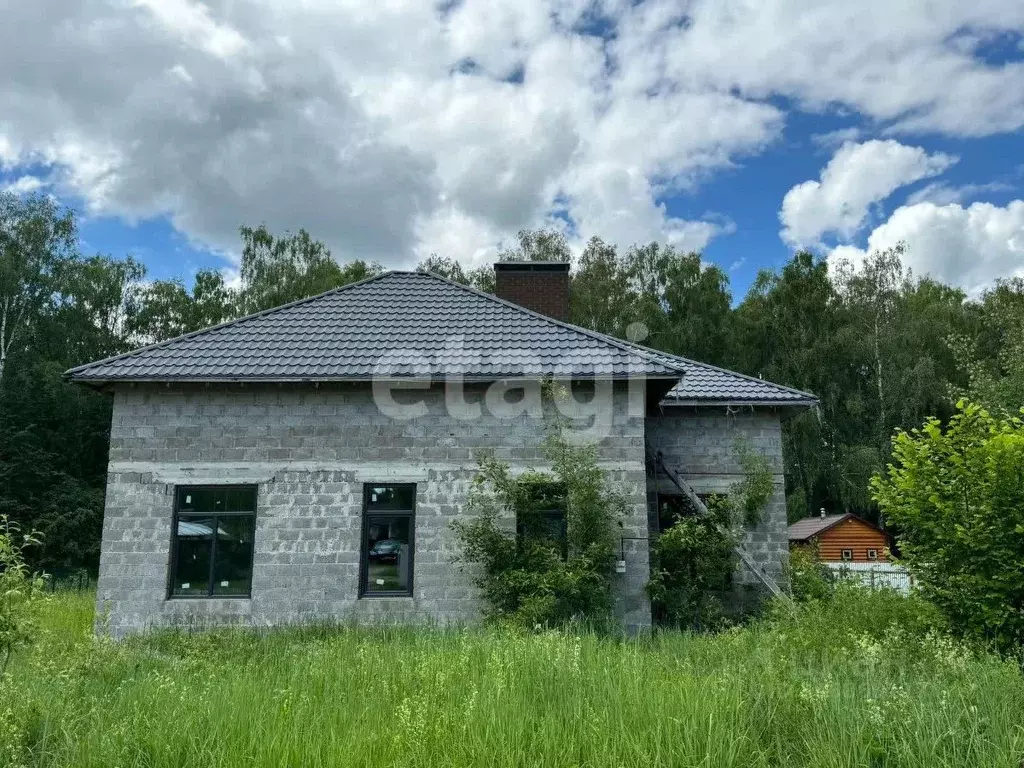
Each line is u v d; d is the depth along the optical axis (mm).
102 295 42344
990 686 6531
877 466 35594
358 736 5809
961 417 9820
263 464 14148
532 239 42844
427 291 16922
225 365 14266
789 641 9477
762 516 16781
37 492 35125
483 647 8836
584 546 13227
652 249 42156
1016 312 28000
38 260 38562
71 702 7020
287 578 13766
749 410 17203
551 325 15727
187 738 6000
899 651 8406
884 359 39094
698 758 5398
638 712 6082
